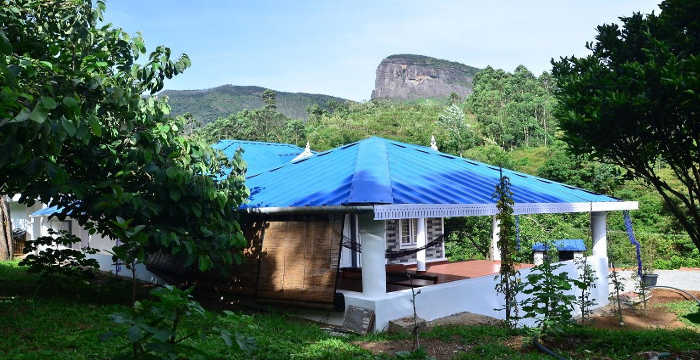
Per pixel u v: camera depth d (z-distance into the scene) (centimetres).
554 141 7862
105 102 970
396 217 1130
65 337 784
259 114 12950
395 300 1202
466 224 2808
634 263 2914
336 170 1473
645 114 791
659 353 823
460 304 1388
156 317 339
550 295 1005
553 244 2486
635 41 915
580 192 2003
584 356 848
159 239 1095
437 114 13088
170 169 1033
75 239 1323
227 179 1265
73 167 1102
